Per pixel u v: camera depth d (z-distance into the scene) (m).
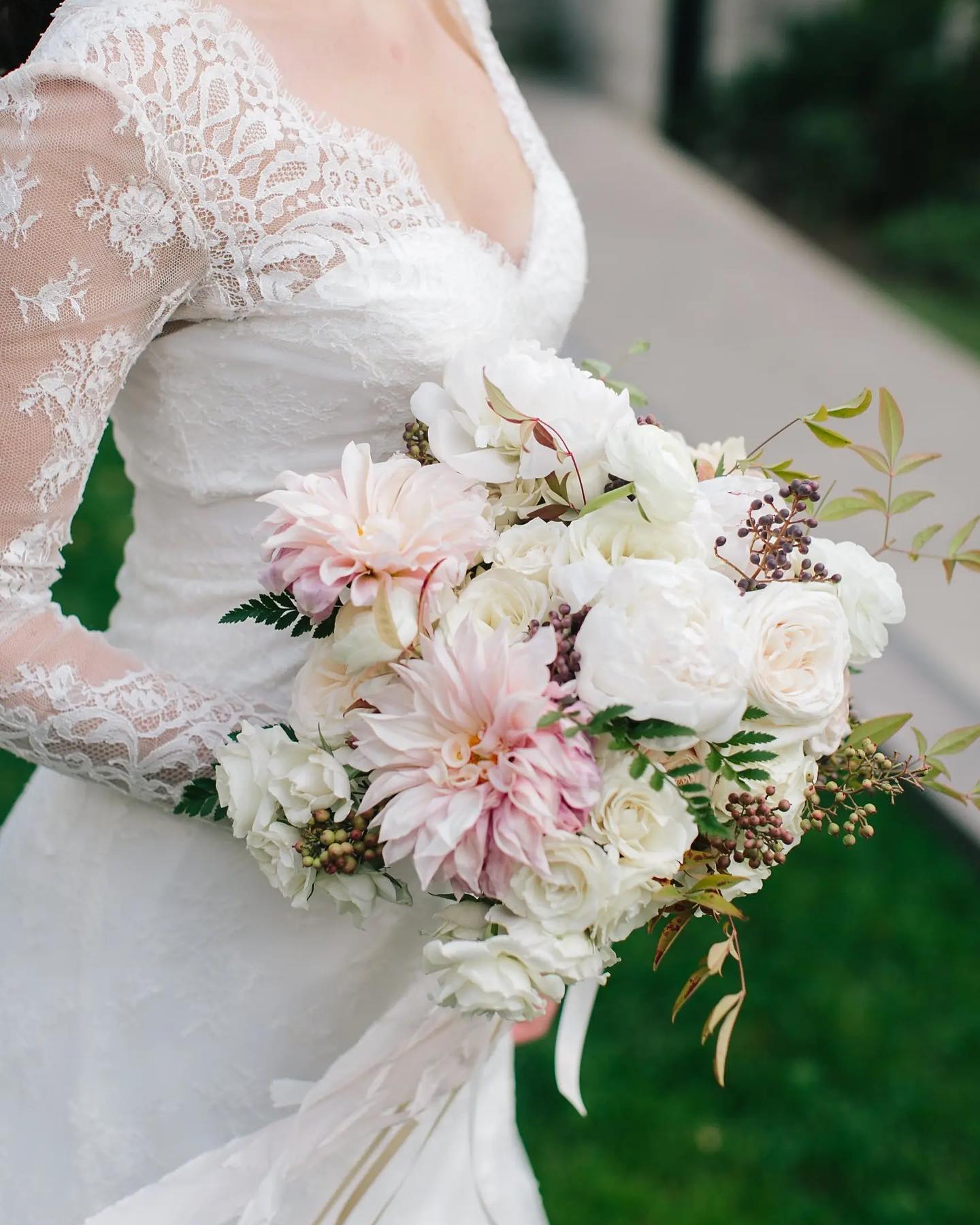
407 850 1.13
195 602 1.50
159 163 1.23
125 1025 1.57
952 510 4.70
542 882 1.13
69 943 1.59
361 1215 1.67
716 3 9.62
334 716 1.22
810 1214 2.58
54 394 1.25
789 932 3.24
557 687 1.11
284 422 1.41
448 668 1.12
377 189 1.39
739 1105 2.80
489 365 1.24
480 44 1.70
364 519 1.18
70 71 1.19
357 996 1.59
